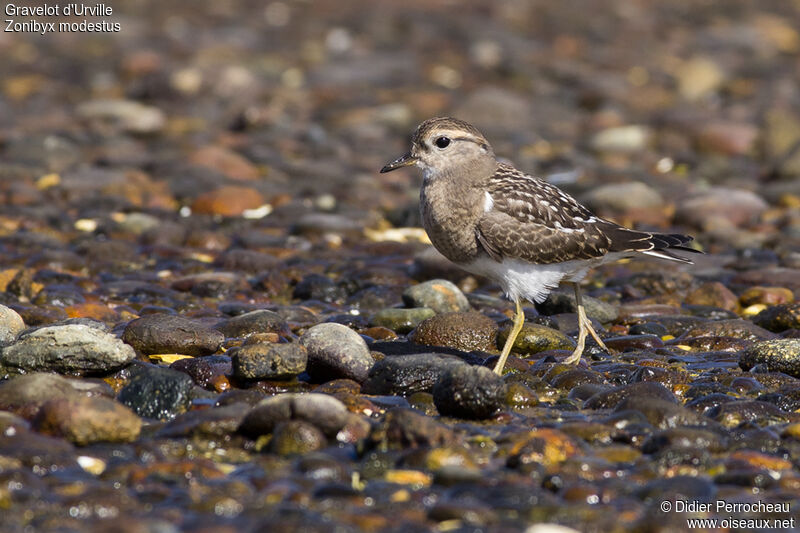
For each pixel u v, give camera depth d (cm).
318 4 4088
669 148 2481
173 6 3959
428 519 695
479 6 4088
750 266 1554
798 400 942
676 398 953
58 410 816
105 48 3312
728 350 1146
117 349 977
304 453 812
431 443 805
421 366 977
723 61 3403
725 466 786
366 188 2022
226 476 767
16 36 3381
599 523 688
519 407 946
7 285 1317
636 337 1166
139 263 1530
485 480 754
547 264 1093
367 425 850
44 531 665
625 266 1576
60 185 1970
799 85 3125
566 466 777
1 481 723
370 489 744
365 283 1425
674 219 1861
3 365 970
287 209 1869
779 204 1978
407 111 2728
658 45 3619
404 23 3778
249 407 878
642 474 777
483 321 1150
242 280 1427
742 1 4334
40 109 2708
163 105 2797
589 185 2045
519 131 2603
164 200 1920
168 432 844
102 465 777
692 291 1417
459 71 3206
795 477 765
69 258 1480
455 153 1108
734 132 2466
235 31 3603
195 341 1076
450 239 1112
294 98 2859
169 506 707
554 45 3569
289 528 662
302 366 989
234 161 2148
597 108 2888
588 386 980
